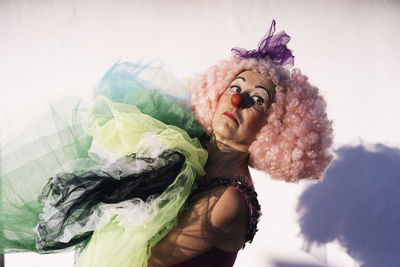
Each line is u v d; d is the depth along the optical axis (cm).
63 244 100
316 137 112
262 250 186
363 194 183
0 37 211
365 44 193
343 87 192
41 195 100
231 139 112
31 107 111
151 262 104
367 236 182
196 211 102
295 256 184
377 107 188
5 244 101
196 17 204
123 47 207
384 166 183
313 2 197
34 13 211
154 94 114
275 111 112
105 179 98
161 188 99
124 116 101
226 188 106
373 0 194
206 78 121
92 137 105
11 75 209
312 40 196
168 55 204
